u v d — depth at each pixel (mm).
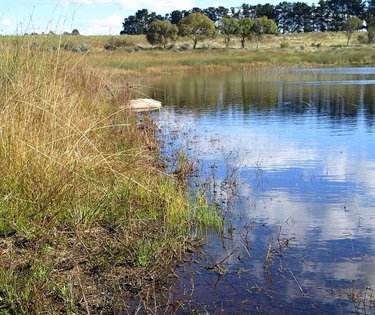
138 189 5270
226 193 5844
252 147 8344
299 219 4988
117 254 4016
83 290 3469
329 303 3471
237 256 4215
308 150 8000
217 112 13133
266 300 3525
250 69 33125
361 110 12555
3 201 4211
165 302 3492
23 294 3299
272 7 88438
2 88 5090
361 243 4406
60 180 4527
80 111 6504
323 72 28750
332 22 84750
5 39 5828
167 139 9102
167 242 4277
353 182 6168
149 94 18625
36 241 4016
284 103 14664
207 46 62906
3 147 4586
